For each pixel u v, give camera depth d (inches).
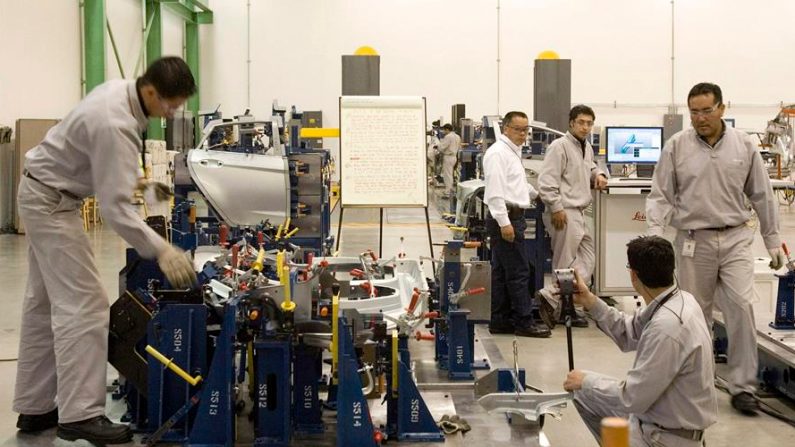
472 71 667.4
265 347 123.4
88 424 128.0
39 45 431.2
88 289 128.6
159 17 585.3
